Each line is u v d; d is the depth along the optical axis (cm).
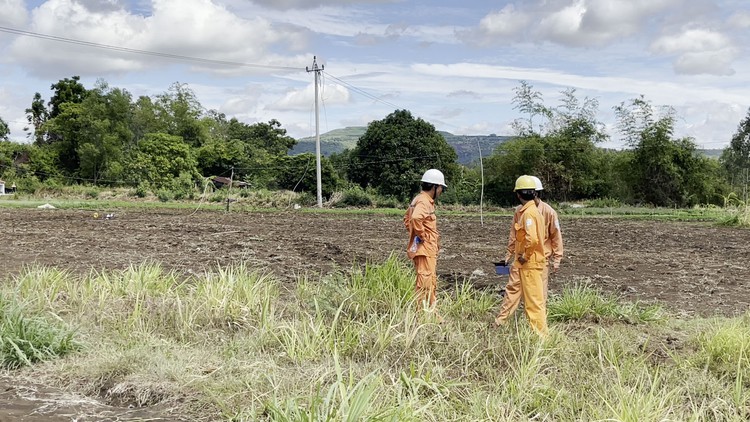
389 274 861
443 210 3728
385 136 4969
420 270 819
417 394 526
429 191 825
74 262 1313
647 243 1864
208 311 796
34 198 4434
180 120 7400
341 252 1562
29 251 1476
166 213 3125
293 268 1292
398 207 4131
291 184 4941
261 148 7512
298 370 613
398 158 4922
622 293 1059
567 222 2841
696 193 4147
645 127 4131
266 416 525
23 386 604
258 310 811
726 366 632
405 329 689
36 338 673
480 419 501
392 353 666
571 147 4238
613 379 589
